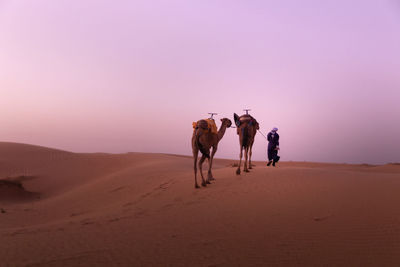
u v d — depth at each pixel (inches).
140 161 1191.6
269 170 520.7
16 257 208.7
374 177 418.9
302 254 205.6
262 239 231.6
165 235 249.9
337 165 1507.1
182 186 488.4
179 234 251.0
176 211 335.0
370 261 193.6
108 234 258.8
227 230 254.7
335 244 217.8
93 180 952.9
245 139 500.7
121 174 848.9
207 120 465.4
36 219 475.5
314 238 229.0
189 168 909.8
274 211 296.2
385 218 253.4
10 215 504.4
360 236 227.1
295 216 277.0
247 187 408.2
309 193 345.1
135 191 594.9
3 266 193.6
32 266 193.5
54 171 1136.8
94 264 195.9
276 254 206.5
